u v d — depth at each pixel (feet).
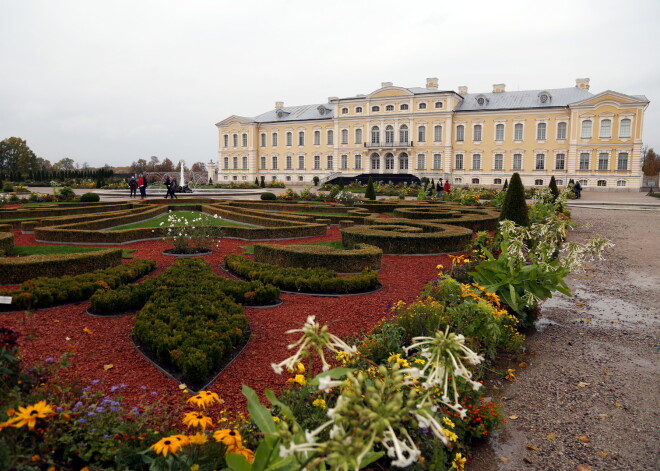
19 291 24.81
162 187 161.89
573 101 182.60
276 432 8.11
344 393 6.93
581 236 60.44
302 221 60.23
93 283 26.99
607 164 174.40
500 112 189.47
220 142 250.98
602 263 44.27
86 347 20.26
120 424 11.90
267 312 26.08
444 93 193.36
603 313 29.37
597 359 22.18
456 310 20.36
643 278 38.50
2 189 161.68
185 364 17.12
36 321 23.06
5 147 316.81
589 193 166.30
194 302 23.94
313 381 8.16
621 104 169.17
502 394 18.70
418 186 167.32
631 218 81.87
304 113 235.81
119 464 10.52
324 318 25.27
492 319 20.15
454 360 7.91
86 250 42.39
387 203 89.76
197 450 10.55
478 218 60.18
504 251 26.78
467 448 14.56
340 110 217.15
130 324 23.26
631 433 15.89
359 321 24.82
